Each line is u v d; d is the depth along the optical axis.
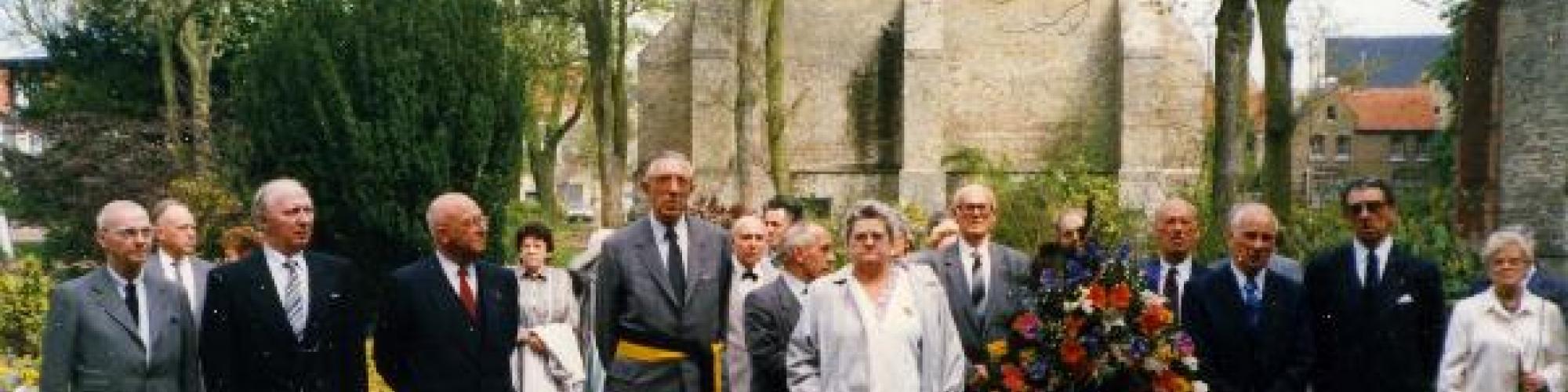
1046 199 28.39
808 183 39.12
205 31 37.16
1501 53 27.70
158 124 29.00
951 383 8.30
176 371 9.16
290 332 8.57
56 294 8.93
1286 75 17.73
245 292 8.55
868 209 8.26
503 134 23.23
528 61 39.50
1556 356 9.66
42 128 29.44
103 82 36.53
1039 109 38.78
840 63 39.19
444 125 22.45
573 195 75.69
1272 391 9.16
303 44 22.36
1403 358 9.53
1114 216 27.11
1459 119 30.69
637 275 9.57
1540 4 26.62
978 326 9.44
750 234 10.29
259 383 8.51
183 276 9.97
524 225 11.62
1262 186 18.12
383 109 22.23
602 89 34.97
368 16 22.56
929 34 37.84
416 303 8.93
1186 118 37.53
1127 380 8.70
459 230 9.02
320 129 22.14
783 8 39.09
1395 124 79.19
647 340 9.53
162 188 26.27
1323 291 9.77
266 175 22.56
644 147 39.12
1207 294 9.31
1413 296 9.57
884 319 8.12
